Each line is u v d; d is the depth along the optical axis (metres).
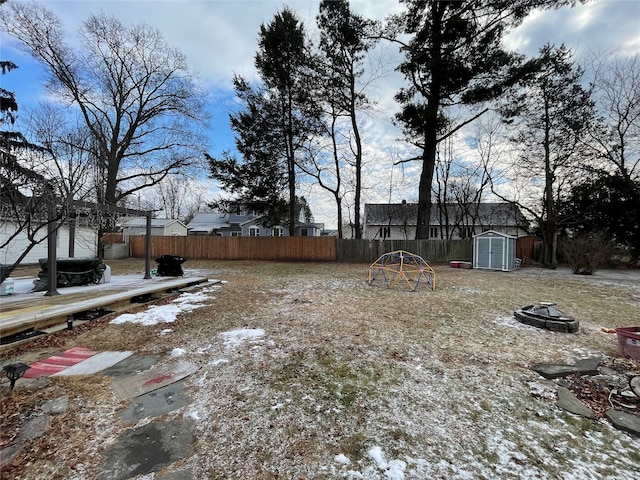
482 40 10.12
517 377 2.59
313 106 13.49
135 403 2.16
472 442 1.76
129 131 13.88
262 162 14.58
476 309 5.09
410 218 23.56
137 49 13.15
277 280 8.43
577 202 13.20
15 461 1.56
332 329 3.94
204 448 1.71
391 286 7.47
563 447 1.71
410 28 11.05
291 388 2.39
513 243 11.34
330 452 1.68
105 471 1.52
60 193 3.10
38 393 2.26
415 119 11.16
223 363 2.86
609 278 9.23
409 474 1.51
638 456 1.64
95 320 4.21
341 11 11.86
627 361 2.90
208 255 15.94
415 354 3.11
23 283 6.61
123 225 13.81
